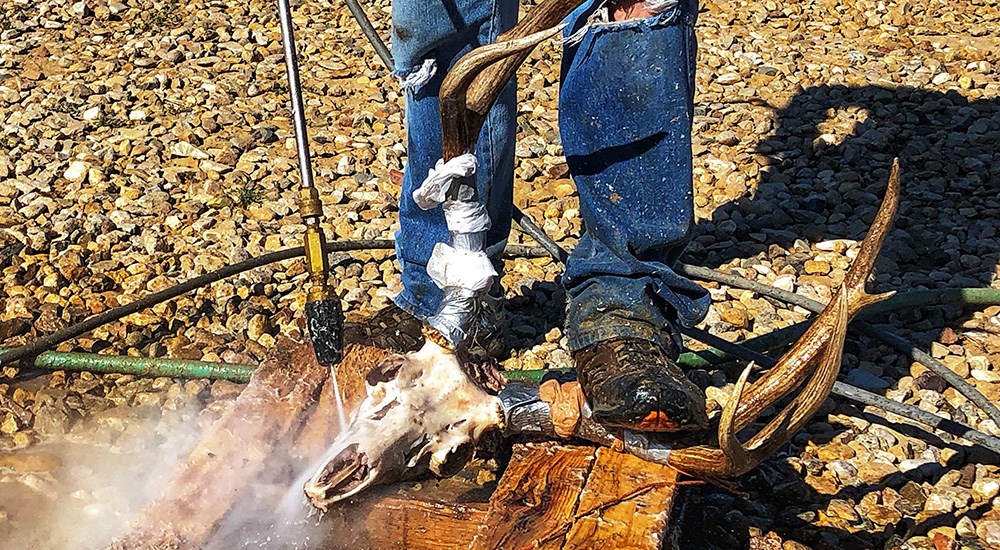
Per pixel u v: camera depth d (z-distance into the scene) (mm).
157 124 5285
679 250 3670
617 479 3387
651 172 3535
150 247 4594
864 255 3344
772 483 3705
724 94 5691
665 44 3486
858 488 3725
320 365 3656
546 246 4379
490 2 3607
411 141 3729
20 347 3961
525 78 5789
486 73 3299
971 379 4102
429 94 3676
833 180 5055
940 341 4227
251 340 4180
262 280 4430
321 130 5328
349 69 5848
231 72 5754
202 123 5281
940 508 3676
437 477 3682
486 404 3486
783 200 4926
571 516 3314
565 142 3594
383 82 5715
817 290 4445
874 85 5742
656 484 3371
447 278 3424
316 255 3436
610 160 3543
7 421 3842
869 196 4934
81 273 4441
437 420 3473
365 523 3438
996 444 3676
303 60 5930
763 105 5566
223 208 4816
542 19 3279
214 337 4176
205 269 4500
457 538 3404
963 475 3748
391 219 4809
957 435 3717
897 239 4707
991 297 4270
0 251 4508
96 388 3971
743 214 4871
